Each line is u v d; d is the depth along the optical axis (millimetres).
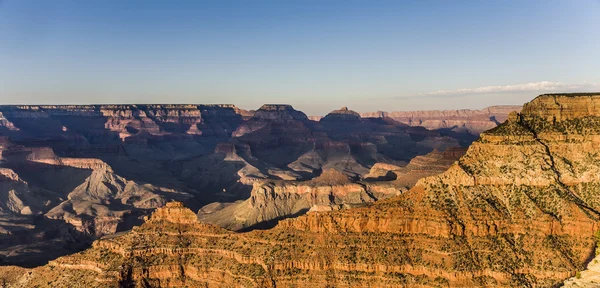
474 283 125750
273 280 137125
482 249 130625
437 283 127375
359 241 140500
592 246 125688
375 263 134375
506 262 127562
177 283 147625
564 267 123438
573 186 139500
